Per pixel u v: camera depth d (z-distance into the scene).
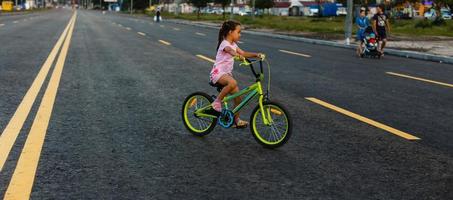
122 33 30.09
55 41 21.86
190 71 12.98
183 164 5.26
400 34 34.09
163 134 6.51
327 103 9.02
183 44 22.75
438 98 9.98
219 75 6.20
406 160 5.61
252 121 6.16
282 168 5.21
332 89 10.75
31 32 28.48
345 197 4.42
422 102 9.46
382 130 7.05
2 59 14.48
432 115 8.23
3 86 9.84
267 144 5.99
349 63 16.80
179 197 4.32
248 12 114.88
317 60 17.44
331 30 38.06
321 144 6.20
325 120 7.60
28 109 7.77
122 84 10.49
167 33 32.22
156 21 61.75
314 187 4.66
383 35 19.39
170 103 8.55
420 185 4.78
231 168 5.17
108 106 8.18
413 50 21.59
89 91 9.55
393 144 6.29
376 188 4.67
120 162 5.26
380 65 16.45
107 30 33.03
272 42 27.09
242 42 26.14
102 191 4.41
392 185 4.76
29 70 12.27
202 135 6.49
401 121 7.69
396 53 20.97
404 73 14.33
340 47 24.84
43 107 7.95
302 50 21.94
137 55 16.80
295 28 40.94
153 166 5.16
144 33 31.14
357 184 4.77
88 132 6.48
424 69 15.66
